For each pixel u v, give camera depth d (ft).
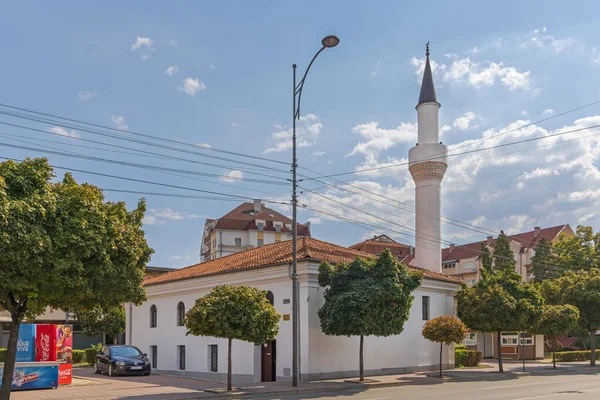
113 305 55.16
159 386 73.20
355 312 72.28
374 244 268.62
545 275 189.16
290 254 84.99
